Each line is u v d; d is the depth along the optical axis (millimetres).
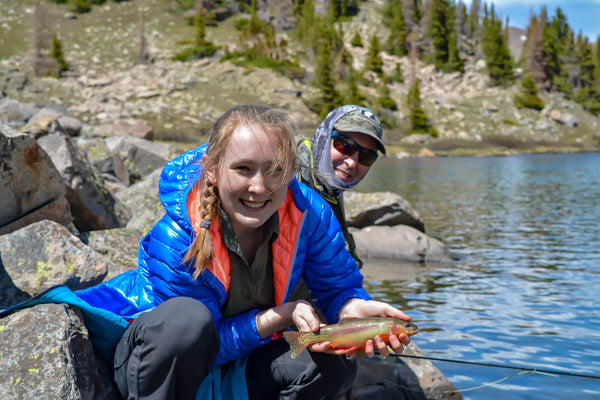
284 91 69812
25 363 1898
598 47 95812
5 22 85250
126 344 1966
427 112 72250
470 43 108062
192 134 51062
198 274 1971
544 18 104000
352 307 2250
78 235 3508
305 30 93312
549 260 7156
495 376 3166
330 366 2096
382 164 38469
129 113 57312
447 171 31000
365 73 85438
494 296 5246
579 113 81062
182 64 76500
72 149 4617
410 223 8453
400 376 3008
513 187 20672
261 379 2160
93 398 2006
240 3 104375
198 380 1901
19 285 2555
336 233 2305
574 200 15758
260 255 2105
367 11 110250
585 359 3471
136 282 2207
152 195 4996
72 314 2105
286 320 2068
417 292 5449
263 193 1868
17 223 3393
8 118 32406
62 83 65812
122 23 92250
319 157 2908
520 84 87438
